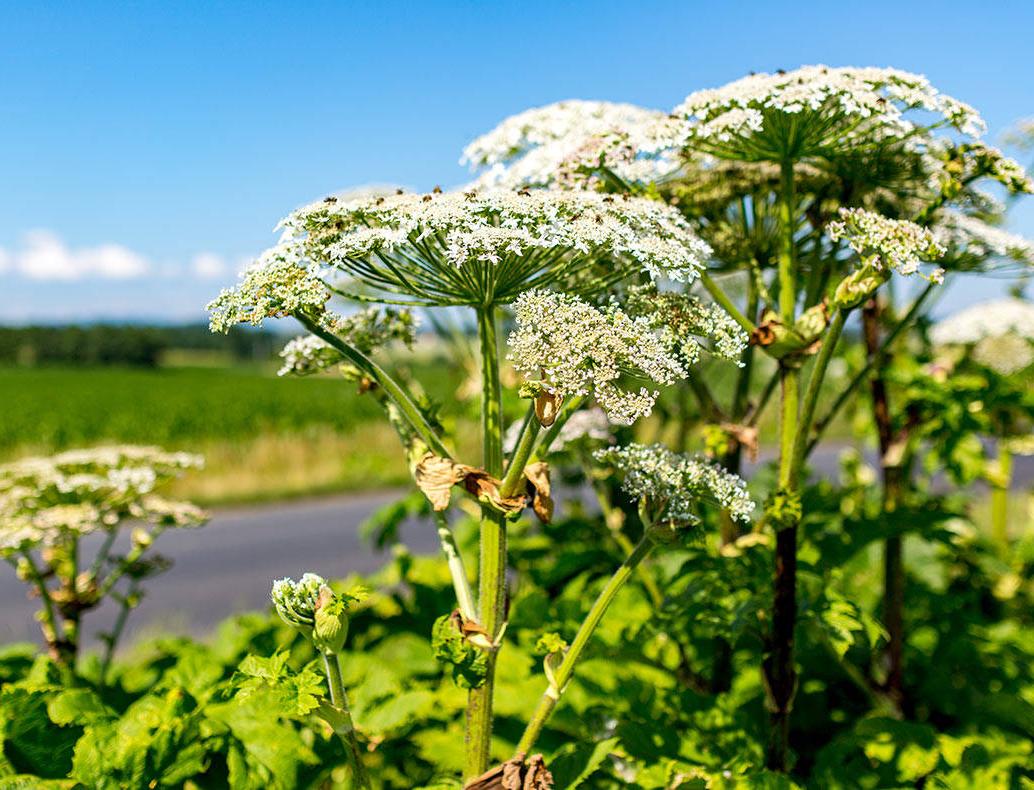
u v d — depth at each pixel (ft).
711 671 6.33
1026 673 6.44
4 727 4.16
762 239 5.32
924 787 4.82
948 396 6.45
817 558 5.95
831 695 6.51
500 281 3.69
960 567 9.24
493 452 3.91
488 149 5.42
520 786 3.61
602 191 4.83
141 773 4.16
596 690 5.47
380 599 7.61
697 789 4.42
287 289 3.44
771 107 4.24
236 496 27.20
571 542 8.13
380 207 3.61
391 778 5.38
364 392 4.55
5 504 6.09
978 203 5.03
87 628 13.75
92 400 81.66
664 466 3.78
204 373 152.76
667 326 3.80
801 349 4.51
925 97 4.27
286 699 3.41
